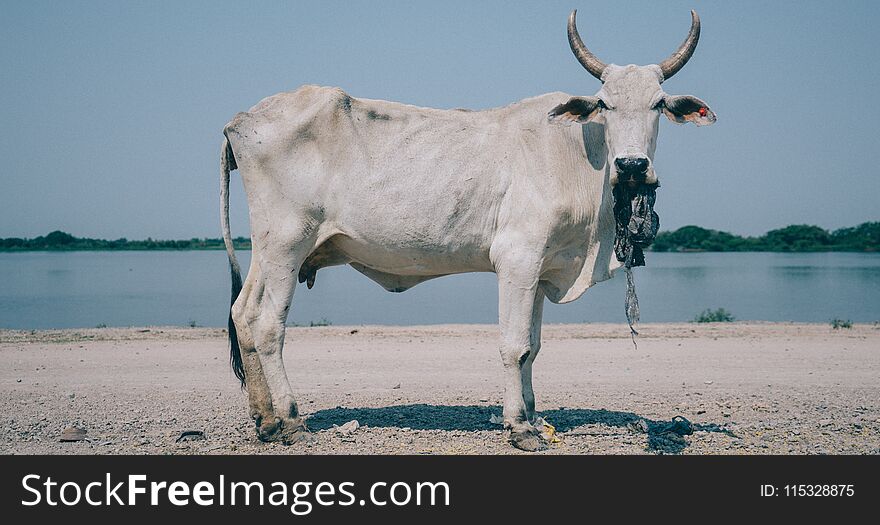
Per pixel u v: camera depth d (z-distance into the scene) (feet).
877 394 34.22
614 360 45.47
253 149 25.11
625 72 23.75
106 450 24.32
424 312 103.40
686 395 33.99
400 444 24.72
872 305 105.91
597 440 25.29
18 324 79.71
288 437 24.90
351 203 24.98
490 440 25.21
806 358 46.26
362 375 40.14
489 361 45.24
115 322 82.84
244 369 25.43
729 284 159.63
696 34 24.64
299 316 96.99
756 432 26.35
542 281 26.50
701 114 23.08
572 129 24.98
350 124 25.00
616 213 23.84
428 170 24.86
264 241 25.23
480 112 25.77
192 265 279.90
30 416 29.30
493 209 24.95
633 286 24.18
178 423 28.19
